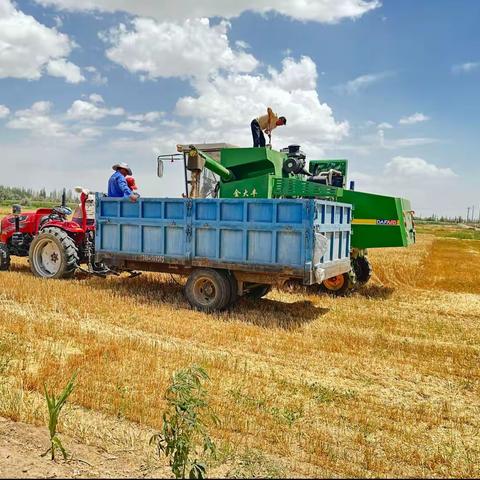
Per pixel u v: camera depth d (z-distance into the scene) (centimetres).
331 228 932
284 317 917
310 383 574
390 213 1148
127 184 1072
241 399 507
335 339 769
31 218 1306
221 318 870
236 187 1034
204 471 318
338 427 463
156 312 884
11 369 554
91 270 1169
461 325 924
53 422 350
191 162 992
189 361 613
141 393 501
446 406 522
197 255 948
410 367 653
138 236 1015
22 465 339
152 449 387
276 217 865
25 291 974
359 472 379
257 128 1105
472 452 431
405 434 457
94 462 356
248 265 893
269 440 424
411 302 1150
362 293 1252
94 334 707
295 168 1089
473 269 1986
